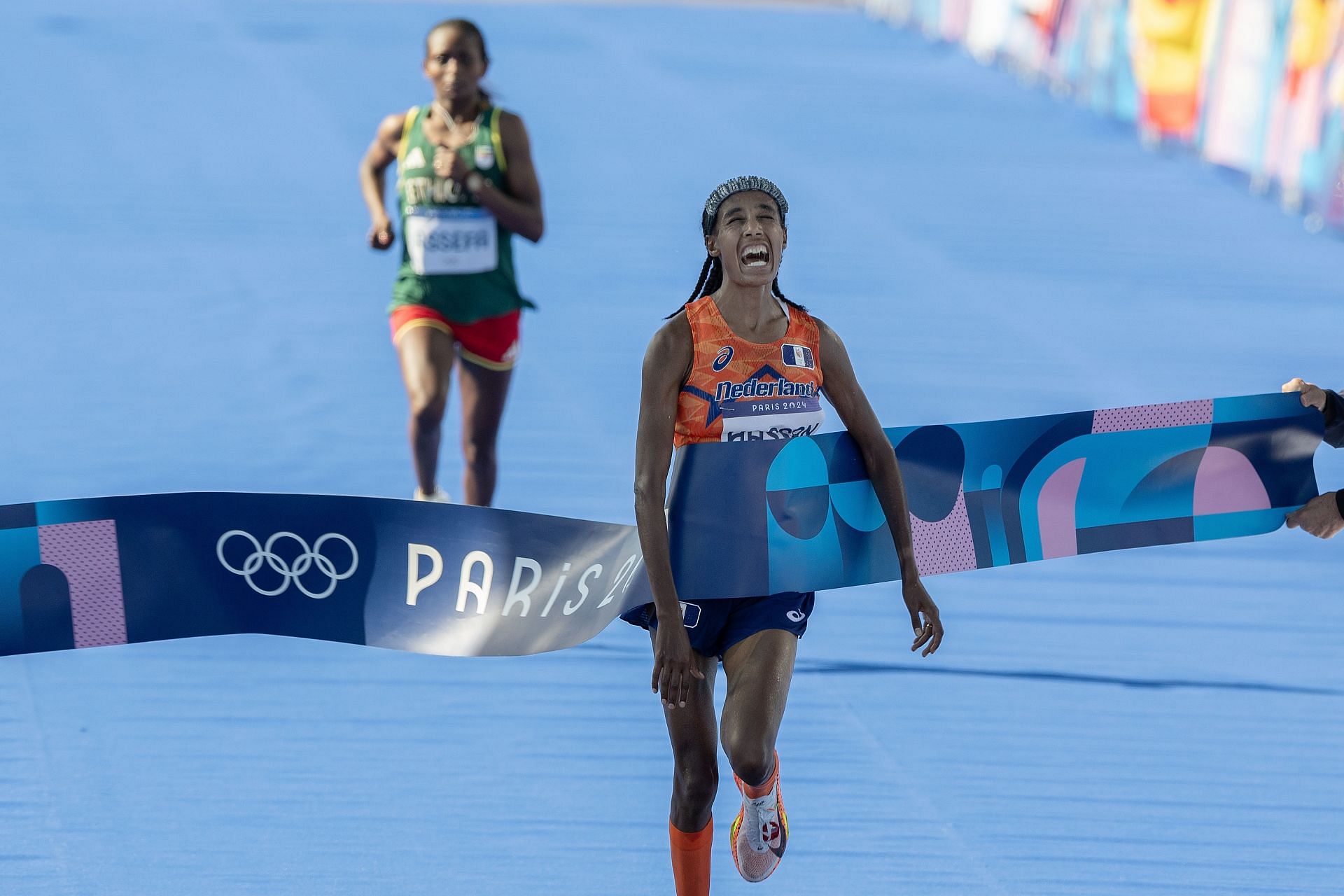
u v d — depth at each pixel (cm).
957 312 3941
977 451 1532
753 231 1348
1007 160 5897
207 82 6688
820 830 1588
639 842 1553
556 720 1822
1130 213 5150
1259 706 1925
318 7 9256
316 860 1492
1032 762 1752
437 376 2269
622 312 3828
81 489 2533
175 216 4569
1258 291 4253
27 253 4091
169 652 1977
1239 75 5578
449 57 2258
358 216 4697
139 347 3359
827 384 1429
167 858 1485
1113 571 2405
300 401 3041
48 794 1602
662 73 7475
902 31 9538
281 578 1455
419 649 1472
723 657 1409
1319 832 1616
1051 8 7388
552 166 5397
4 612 1410
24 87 6397
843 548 1458
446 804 1609
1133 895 1484
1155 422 1561
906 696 1925
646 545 1327
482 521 1443
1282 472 1602
